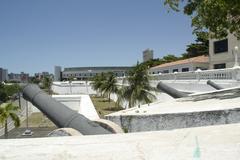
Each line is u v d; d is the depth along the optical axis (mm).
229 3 11164
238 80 16828
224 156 3346
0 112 33719
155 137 4219
